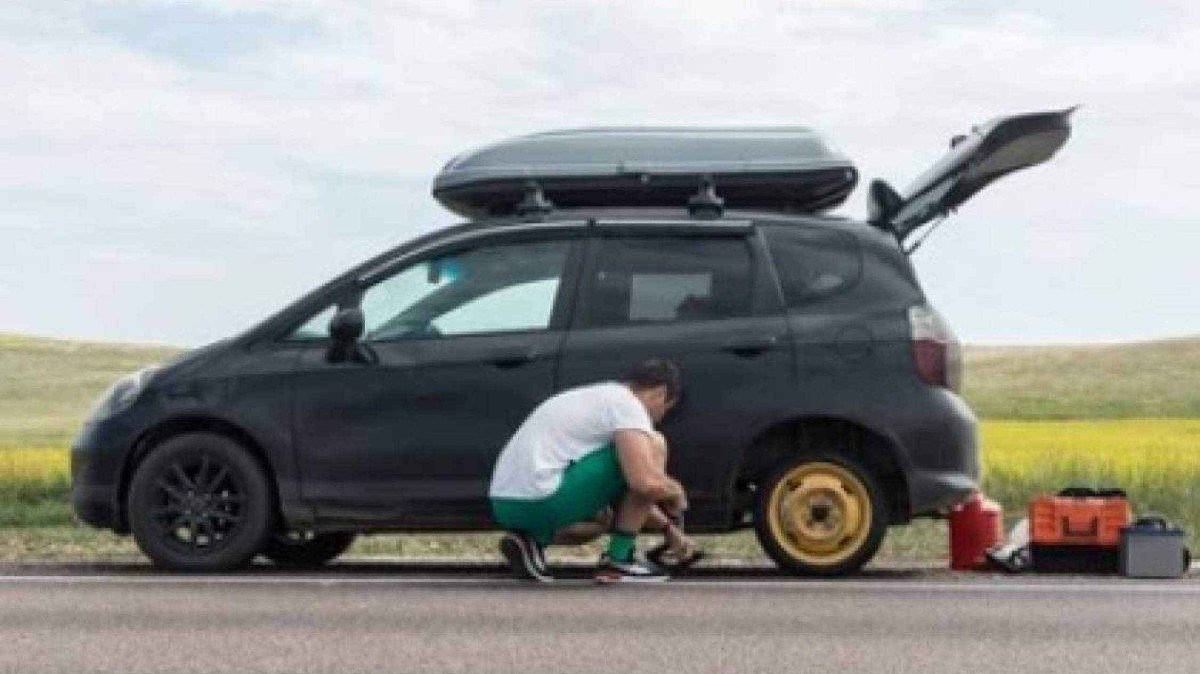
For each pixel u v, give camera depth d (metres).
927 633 7.29
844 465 9.70
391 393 9.81
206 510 9.85
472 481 9.76
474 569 10.43
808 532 9.70
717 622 7.62
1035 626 7.53
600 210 10.10
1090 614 7.95
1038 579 9.69
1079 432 27.28
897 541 12.98
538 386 9.76
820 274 9.92
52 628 7.36
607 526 9.50
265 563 11.01
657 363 9.40
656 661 6.55
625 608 8.11
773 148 10.14
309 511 9.84
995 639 7.13
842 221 10.07
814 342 9.77
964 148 10.65
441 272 10.02
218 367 9.93
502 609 8.05
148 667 6.38
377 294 10.00
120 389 10.09
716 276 9.91
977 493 10.33
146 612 7.89
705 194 10.05
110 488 9.92
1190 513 14.99
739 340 9.77
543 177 10.15
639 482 9.17
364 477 9.81
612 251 9.97
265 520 9.84
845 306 9.85
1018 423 31.88
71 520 14.48
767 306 9.84
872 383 9.73
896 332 9.79
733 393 9.73
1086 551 10.13
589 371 9.75
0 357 51.31
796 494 9.71
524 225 10.06
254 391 9.87
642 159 10.12
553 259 9.98
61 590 8.79
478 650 6.79
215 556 9.82
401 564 10.89
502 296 9.95
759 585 9.12
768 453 9.93
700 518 9.79
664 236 9.98
